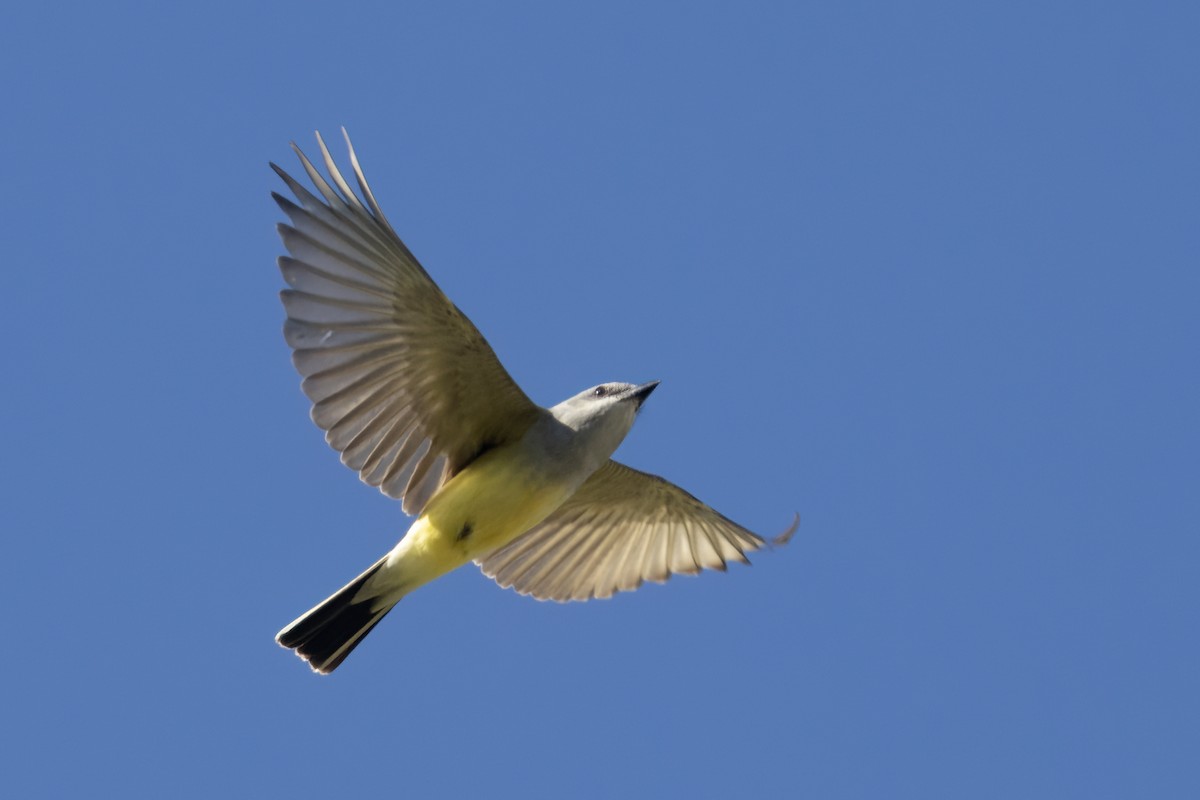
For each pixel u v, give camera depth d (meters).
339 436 12.53
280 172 11.65
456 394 12.73
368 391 12.48
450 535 12.66
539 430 13.05
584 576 15.48
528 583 15.39
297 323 11.93
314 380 12.21
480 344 12.33
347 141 11.69
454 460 13.07
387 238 11.73
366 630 12.90
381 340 12.28
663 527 15.39
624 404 13.46
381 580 12.79
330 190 11.68
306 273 11.84
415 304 12.08
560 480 13.05
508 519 12.88
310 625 12.79
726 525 15.02
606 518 15.22
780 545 14.79
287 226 11.70
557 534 15.20
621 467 14.62
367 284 12.00
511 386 12.70
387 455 12.81
